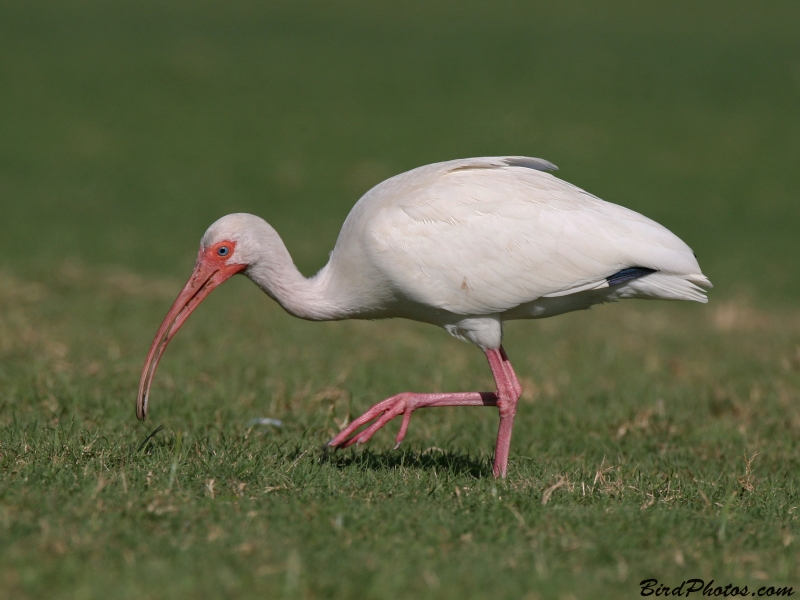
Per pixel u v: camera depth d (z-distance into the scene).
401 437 9.62
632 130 38.38
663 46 50.66
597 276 9.29
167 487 7.77
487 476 9.26
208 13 55.59
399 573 6.34
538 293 9.33
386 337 16.41
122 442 9.23
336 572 6.31
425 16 57.44
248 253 9.52
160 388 11.81
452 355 15.21
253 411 11.16
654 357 15.25
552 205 9.35
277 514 7.31
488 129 37.84
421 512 7.64
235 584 6.02
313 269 22.42
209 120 37.72
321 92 41.75
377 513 7.48
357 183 32.25
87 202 28.17
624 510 7.91
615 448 10.78
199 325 16.08
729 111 40.69
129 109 38.16
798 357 14.48
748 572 6.84
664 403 12.55
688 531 7.51
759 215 30.80
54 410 10.51
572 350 16.02
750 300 22.03
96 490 7.40
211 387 12.04
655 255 9.27
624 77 44.94
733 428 11.52
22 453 8.56
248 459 8.73
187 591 5.89
